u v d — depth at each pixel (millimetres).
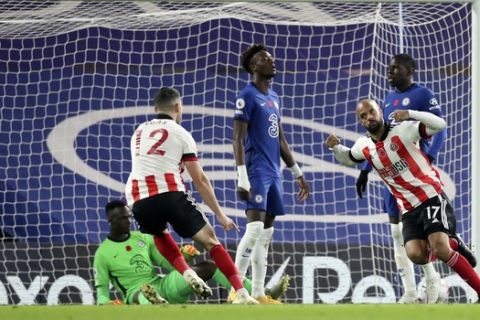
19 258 35531
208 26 37656
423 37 36656
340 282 35312
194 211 25562
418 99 29344
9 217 36406
